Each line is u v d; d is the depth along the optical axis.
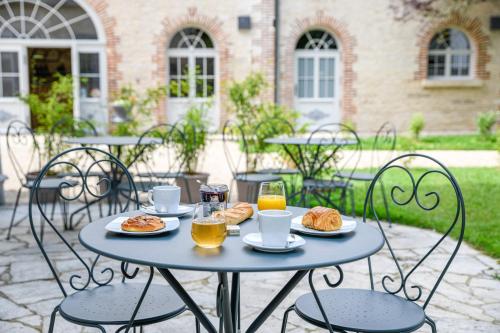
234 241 1.68
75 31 12.09
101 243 1.63
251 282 3.36
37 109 6.44
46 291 3.15
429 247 4.12
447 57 13.46
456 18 13.06
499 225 4.69
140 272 3.53
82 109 12.15
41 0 11.93
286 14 12.64
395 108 13.18
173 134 6.09
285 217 1.55
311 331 2.67
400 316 1.88
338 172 5.11
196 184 5.69
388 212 4.82
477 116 12.86
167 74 12.41
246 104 6.52
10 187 6.69
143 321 1.82
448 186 6.67
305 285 3.30
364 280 3.38
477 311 2.90
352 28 12.88
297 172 5.52
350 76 13.01
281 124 6.34
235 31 12.30
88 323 1.81
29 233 4.50
